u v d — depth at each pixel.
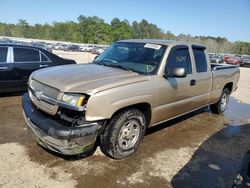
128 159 3.92
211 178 3.62
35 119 3.51
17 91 6.89
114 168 3.64
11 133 4.53
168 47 4.52
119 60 4.63
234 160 4.23
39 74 4.03
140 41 4.99
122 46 5.00
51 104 3.46
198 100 5.38
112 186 3.24
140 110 4.11
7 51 6.62
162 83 4.21
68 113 3.41
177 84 4.54
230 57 39.88
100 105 3.34
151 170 3.68
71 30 114.62
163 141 4.73
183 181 3.48
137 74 4.06
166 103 4.41
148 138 4.80
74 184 3.21
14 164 3.53
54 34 116.56
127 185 3.29
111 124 3.62
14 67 6.66
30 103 4.00
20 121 5.14
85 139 3.29
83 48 58.66
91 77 3.70
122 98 3.57
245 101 9.32
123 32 113.31
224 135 5.36
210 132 5.46
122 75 3.92
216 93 6.15
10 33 113.38
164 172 3.66
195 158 4.18
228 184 3.51
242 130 5.79
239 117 6.89
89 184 3.23
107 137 3.64
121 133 3.76
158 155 4.15
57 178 3.30
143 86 3.88
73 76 3.73
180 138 4.95
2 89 6.59
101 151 4.07
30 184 3.14
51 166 3.56
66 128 3.22
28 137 4.40
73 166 3.60
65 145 3.21
